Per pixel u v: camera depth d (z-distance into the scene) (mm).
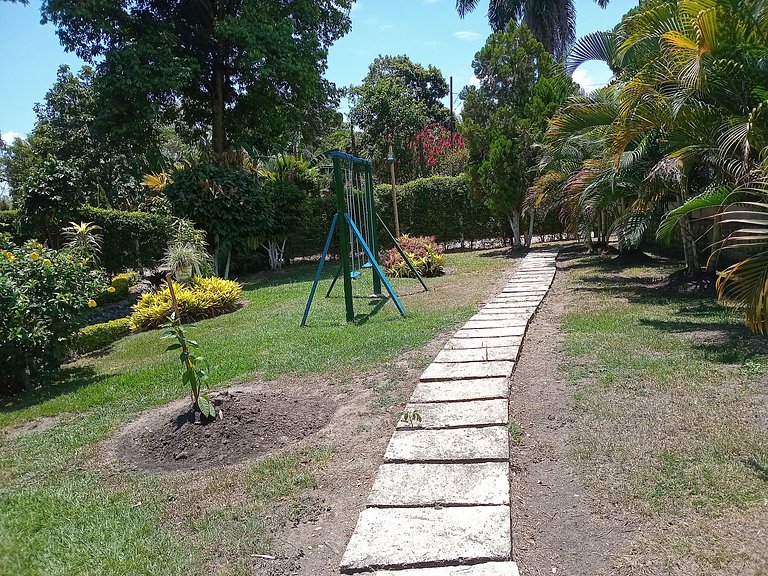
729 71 6059
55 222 12125
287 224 15344
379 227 17391
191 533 2857
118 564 2611
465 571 2301
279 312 9070
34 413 5285
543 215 14273
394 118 27453
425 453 3395
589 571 2334
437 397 4367
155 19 16328
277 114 18391
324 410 4398
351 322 7613
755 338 5180
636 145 8375
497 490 2916
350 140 29547
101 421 4816
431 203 17375
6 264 6215
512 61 15359
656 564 2320
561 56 26141
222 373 5672
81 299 6719
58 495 3404
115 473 3705
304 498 3111
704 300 7176
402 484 3057
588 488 2955
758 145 5809
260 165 16250
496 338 6035
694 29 5926
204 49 17375
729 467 2973
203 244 12344
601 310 7137
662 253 12211
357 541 2555
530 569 2375
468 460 3279
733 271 4039
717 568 2254
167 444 3967
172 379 5836
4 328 6074
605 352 5211
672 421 3604
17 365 6355
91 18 14562
